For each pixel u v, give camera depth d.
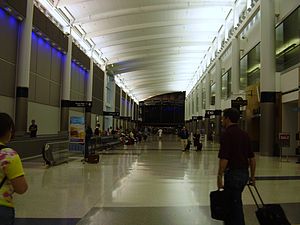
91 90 40.00
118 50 46.44
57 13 28.23
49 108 27.27
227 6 33.59
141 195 8.19
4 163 2.50
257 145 25.44
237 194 4.25
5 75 19.75
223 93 42.50
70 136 17.62
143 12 32.31
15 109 20.83
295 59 19.70
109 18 32.66
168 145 34.50
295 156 20.73
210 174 12.22
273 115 21.44
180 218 6.11
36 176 11.18
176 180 10.70
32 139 17.19
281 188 9.26
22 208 6.77
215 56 47.06
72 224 5.69
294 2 19.73
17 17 20.22
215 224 5.73
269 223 4.32
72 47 31.73
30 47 21.36
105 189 8.95
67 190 8.74
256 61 27.38
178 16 36.62
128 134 36.97
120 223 5.77
